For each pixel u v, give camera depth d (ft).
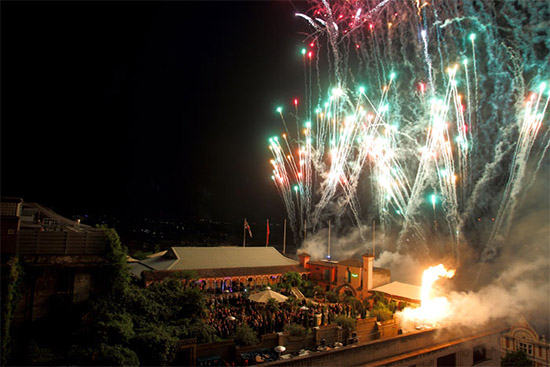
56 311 96.22
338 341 115.55
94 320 94.02
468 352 132.87
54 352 87.30
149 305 105.81
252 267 170.81
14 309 88.63
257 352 100.32
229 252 177.88
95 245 103.50
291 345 107.55
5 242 90.02
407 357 116.98
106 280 102.37
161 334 92.17
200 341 98.58
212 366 94.07
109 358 81.41
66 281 98.94
